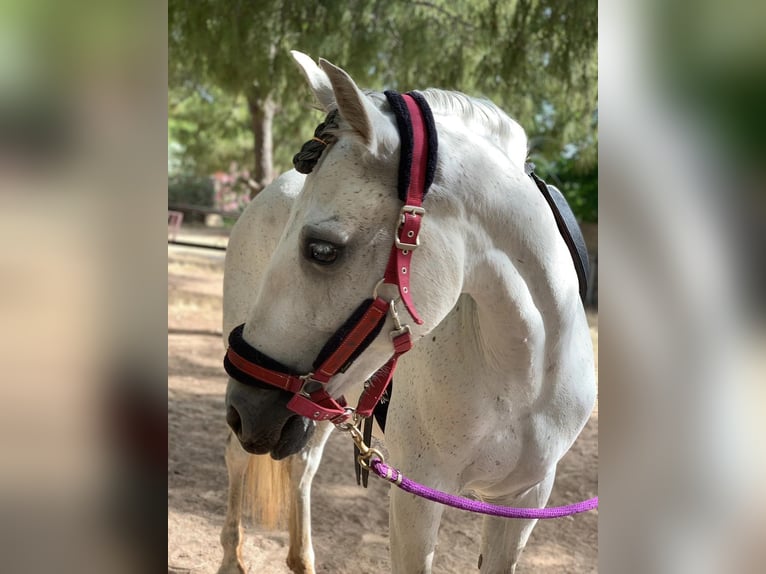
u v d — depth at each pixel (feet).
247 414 4.05
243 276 7.21
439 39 17.83
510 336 4.39
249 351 4.03
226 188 63.77
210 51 18.35
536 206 4.33
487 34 17.76
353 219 3.78
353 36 17.66
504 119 4.62
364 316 3.87
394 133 3.88
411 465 4.88
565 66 16.89
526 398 4.68
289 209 6.63
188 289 27.25
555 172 32.58
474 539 9.59
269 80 18.43
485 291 4.27
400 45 17.88
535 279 4.35
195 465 11.55
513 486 5.10
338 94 3.62
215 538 9.25
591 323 21.74
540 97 19.12
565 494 10.94
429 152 3.90
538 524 10.11
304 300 3.91
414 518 4.78
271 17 17.78
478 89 18.21
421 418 4.84
